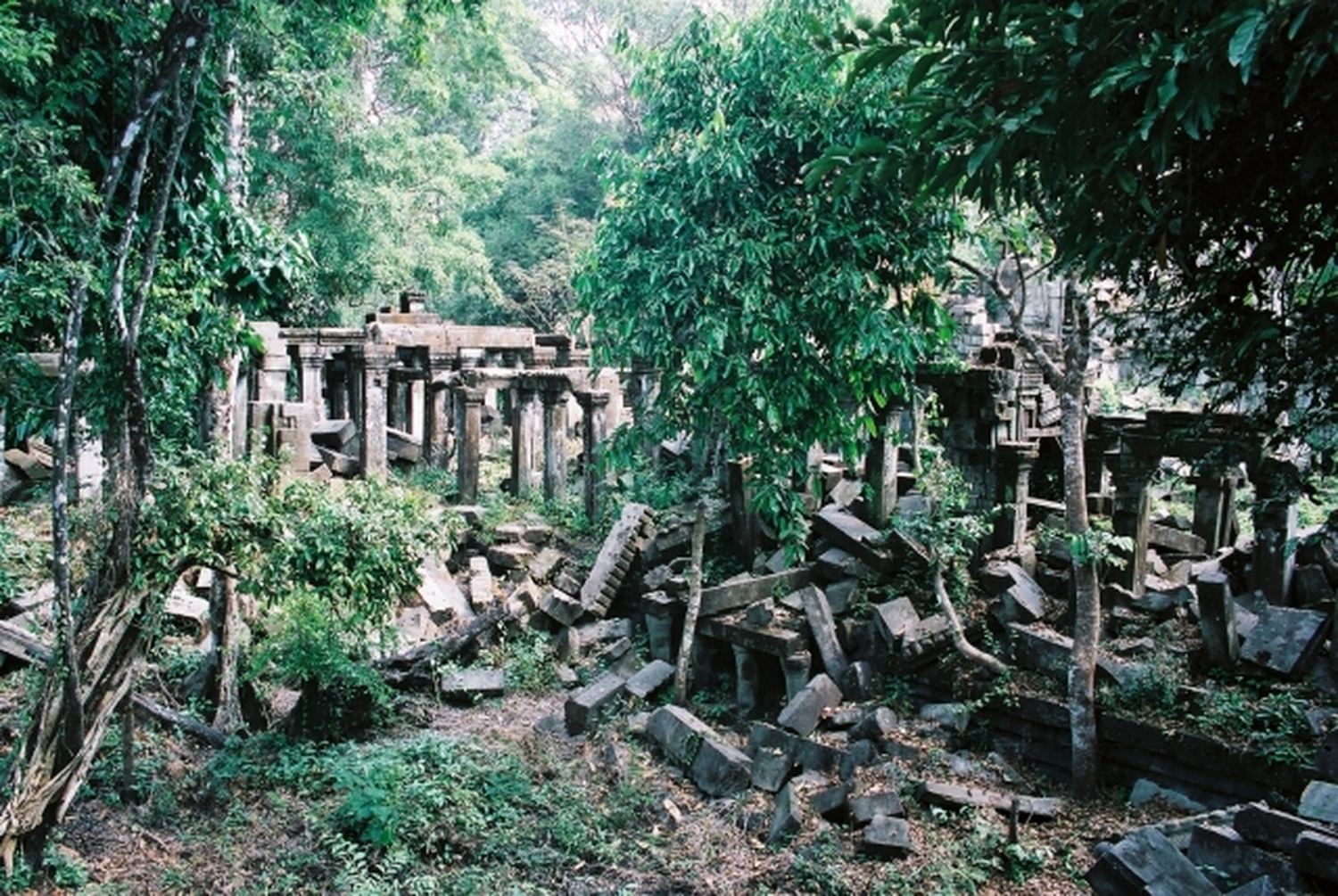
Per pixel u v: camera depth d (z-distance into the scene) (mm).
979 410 9188
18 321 6898
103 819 6957
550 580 11586
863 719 8047
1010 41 3514
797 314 8352
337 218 20828
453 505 13172
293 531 6820
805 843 6645
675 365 8914
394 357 13922
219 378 8336
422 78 21766
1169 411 7848
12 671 8672
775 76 8180
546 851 6816
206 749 8047
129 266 7012
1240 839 5227
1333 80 3090
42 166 5859
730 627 9320
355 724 8469
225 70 8797
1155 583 8438
